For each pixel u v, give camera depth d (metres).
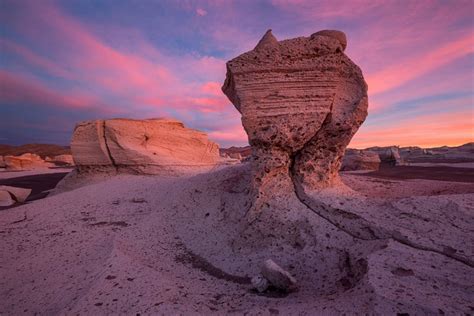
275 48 6.25
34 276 4.80
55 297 3.94
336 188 6.27
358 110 5.95
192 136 18.09
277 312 3.17
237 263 5.31
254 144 6.35
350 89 6.27
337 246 4.90
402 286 3.21
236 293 4.27
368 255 4.05
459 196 5.77
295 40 6.28
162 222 7.76
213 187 8.98
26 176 25.61
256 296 4.11
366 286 3.31
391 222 4.92
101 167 15.31
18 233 7.17
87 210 9.22
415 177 13.72
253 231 5.81
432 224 4.79
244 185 7.94
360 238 4.91
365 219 5.03
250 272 4.97
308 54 6.20
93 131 15.16
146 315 3.17
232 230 6.41
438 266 3.70
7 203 12.20
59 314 3.33
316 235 5.21
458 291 3.18
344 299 3.30
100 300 3.54
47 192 16.48
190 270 5.24
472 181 11.82
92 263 4.92
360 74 6.19
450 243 4.23
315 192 6.02
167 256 5.84
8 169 33.84
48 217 8.52
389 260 3.83
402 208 5.31
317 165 6.33
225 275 5.04
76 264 5.09
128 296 3.63
